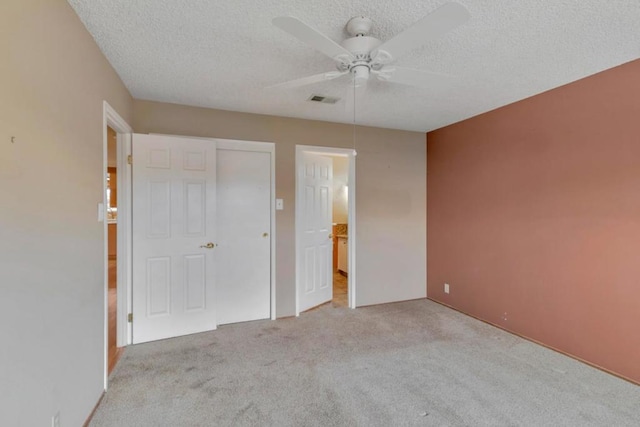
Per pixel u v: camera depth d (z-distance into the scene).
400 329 3.28
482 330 3.24
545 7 1.66
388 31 1.90
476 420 1.88
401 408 1.99
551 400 2.07
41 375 1.36
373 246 4.08
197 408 1.98
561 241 2.73
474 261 3.62
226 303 3.41
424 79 2.02
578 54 2.17
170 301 3.03
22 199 1.24
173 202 3.02
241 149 3.43
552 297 2.80
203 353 2.72
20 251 1.22
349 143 3.93
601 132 2.44
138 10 1.70
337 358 2.64
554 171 2.78
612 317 2.39
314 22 1.80
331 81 2.62
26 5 1.26
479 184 3.55
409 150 4.28
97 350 2.01
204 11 1.71
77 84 1.73
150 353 2.72
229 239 3.41
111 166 6.82
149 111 3.08
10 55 1.16
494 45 2.06
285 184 3.63
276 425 1.83
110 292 4.43
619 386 2.22
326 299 4.26
